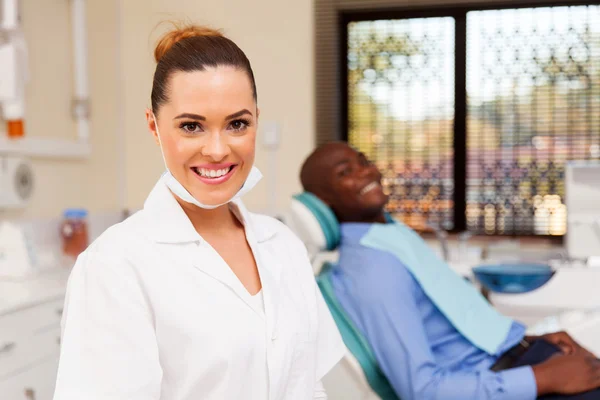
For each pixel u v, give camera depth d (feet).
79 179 10.91
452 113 11.66
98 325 2.57
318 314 3.31
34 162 9.96
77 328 2.59
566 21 11.14
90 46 11.17
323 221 5.56
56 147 10.19
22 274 8.27
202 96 2.60
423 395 4.83
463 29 11.49
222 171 2.71
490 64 11.48
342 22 11.90
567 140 11.30
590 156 11.22
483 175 11.66
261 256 3.05
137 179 11.87
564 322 6.52
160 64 2.73
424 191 11.87
